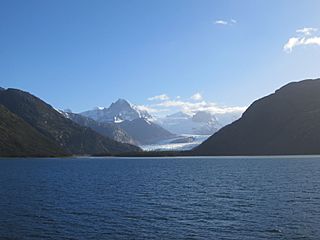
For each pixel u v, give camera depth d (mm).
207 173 159875
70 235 52438
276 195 86938
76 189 104938
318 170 157375
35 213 67750
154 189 104062
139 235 52375
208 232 53562
